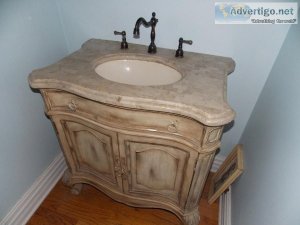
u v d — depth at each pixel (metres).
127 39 1.19
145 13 1.08
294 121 0.64
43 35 1.11
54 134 1.36
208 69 0.96
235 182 1.24
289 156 0.62
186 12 1.02
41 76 0.86
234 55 1.07
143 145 0.90
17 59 0.99
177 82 0.85
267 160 0.80
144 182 1.05
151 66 1.09
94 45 1.14
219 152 1.45
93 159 1.09
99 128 0.91
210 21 1.01
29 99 1.11
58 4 1.16
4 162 1.04
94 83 0.81
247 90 1.14
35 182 1.26
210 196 1.32
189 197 1.00
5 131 1.01
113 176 1.09
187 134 0.81
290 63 0.81
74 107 0.90
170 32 1.10
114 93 0.76
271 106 0.90
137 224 1.22
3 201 1.08
